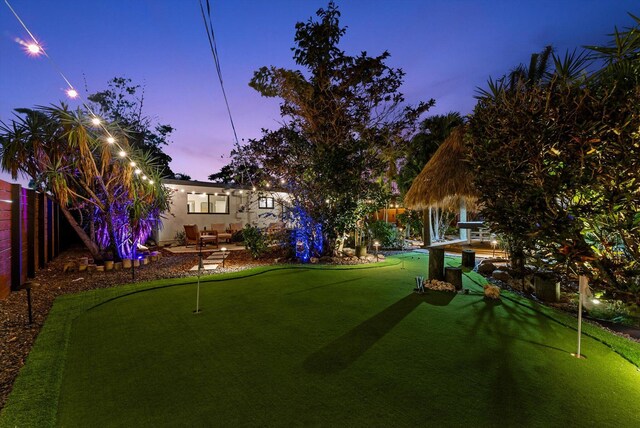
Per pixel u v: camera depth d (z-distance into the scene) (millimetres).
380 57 10078
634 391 2646
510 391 2621
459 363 3111
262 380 2762
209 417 2252
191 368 2973
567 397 2547
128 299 5359
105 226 9172
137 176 8664
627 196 2660
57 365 3025
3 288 5465
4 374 2938
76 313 4594
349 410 2340
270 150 10305
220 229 15586
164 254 11539
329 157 9180
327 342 3600
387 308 4922
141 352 3318
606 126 2719
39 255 8445
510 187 3355
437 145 16312
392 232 13766
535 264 3791
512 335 3863
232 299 5383
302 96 10484
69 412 2318
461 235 16062
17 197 6133
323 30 9742
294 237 10117
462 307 4996
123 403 2424
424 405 2410
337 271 8047
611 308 4734
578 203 3047
